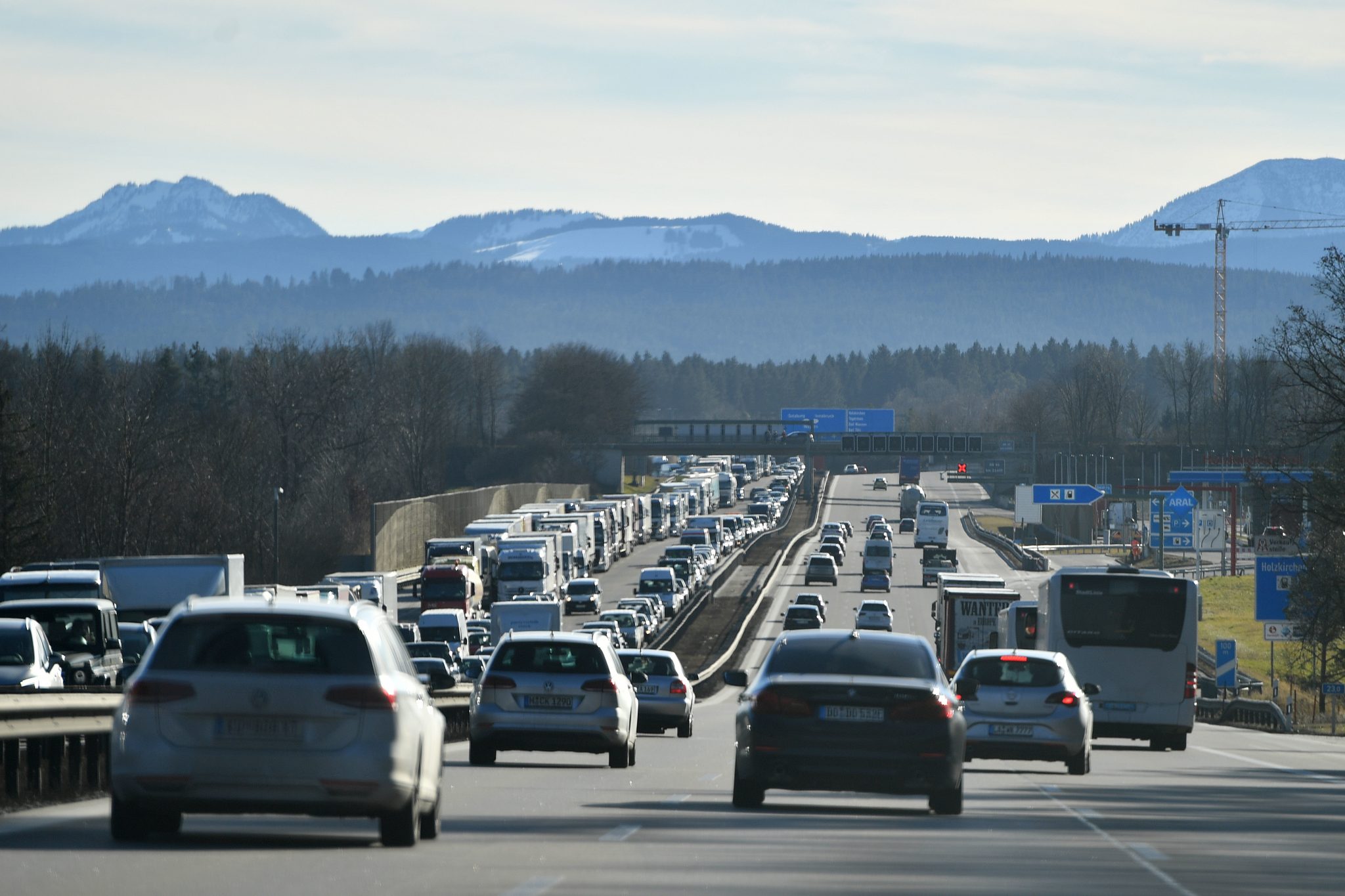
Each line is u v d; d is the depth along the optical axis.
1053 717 95.25
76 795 71.31
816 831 58.66
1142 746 144.38
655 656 147.25
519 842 52.91
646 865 47.12
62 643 126.62
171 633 48.59
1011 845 55.31
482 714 92.06
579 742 91.62
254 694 47.56
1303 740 171.75
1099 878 46.38
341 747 47.69
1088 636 133.75
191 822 57.00
